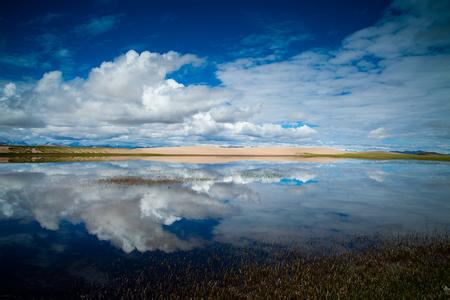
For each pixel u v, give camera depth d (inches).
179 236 439.5
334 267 323.9
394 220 545.0
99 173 1307.8
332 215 581.6
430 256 357.4
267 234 452.8
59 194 756.6
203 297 260.2
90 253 370.9
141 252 375.6
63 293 271.9
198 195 772.0
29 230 465.4
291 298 259.8
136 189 844.0
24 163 1980.8
